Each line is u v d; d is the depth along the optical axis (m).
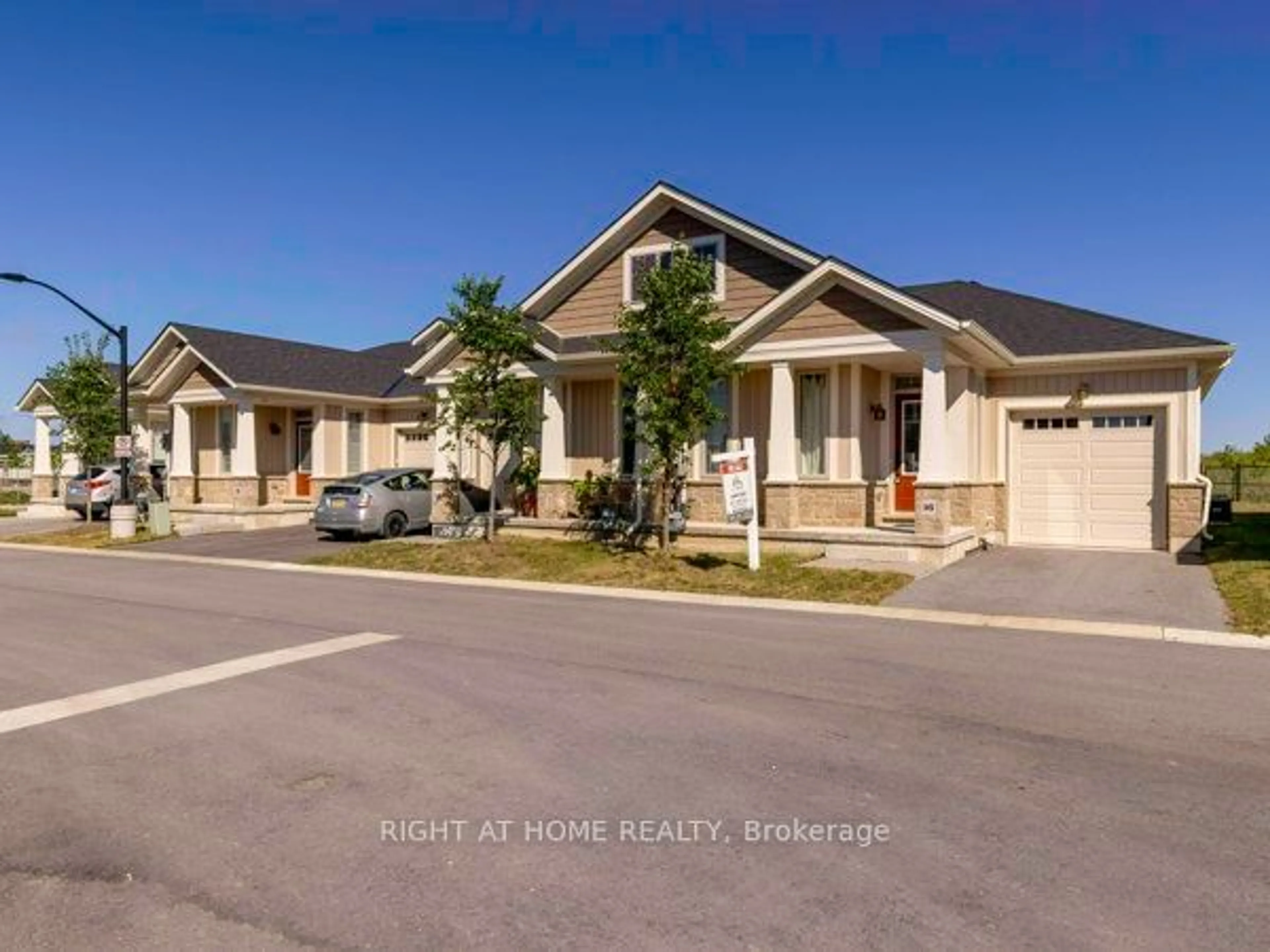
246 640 8.88
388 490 19.62
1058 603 10.66
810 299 14.55
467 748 5.47
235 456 24.30
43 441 29.69
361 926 3.43
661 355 13.23
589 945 3.27
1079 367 15.72
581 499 17.67
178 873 3.88
